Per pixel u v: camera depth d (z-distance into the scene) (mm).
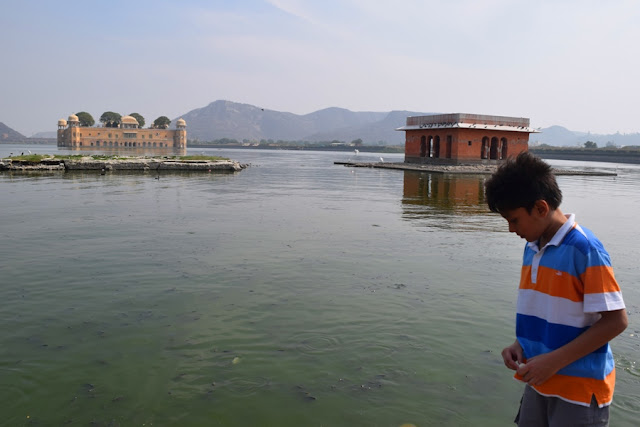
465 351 4254
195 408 3299
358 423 3146
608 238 9984
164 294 5641
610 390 2176
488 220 11984
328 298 5590
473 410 3322
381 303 5449
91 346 4234
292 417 3209
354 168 43562
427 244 8766
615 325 2016
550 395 2209
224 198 16156
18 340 4344
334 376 3770
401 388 3604
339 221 11359
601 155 101250
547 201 2186
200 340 4383
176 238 8891
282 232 9688
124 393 3479
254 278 6340
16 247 8023
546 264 2234
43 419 3150
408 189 21344
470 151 45156
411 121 51531
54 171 30250
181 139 167750
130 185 20984
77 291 5727
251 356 4082
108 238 8836
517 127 46656
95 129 156375
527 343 2359
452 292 5902
